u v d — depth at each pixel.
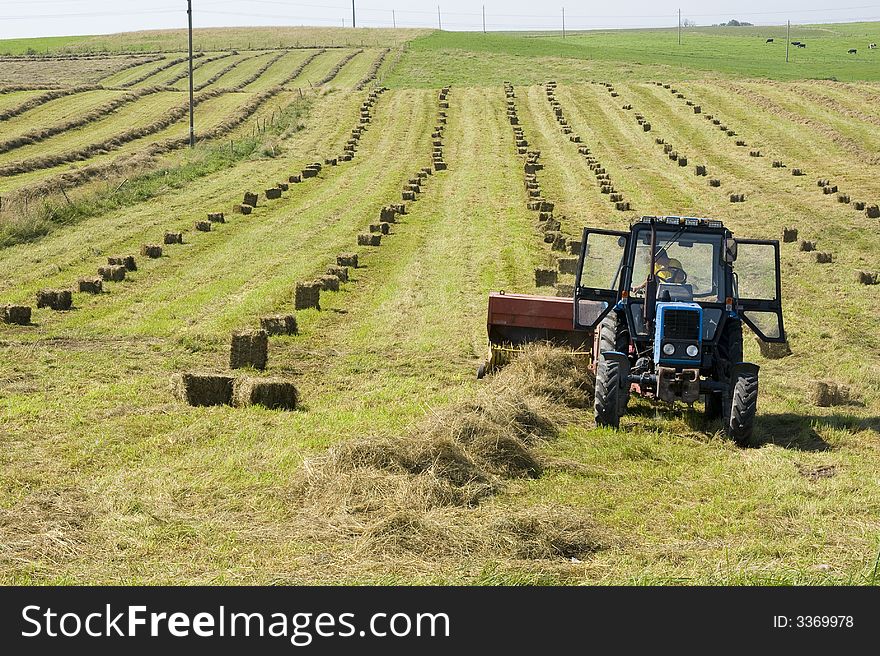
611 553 7.98
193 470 9.84
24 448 10.52
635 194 37.47
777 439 11.76
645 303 11.92
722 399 11.92
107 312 19.52
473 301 21.02
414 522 8.27
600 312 12.52
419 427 10.62
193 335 17.44
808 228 31.09
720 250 12.01
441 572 7.52
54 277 23.30
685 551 7.98
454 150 48.81
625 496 9.41
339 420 11.89
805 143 48.56
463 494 9.12
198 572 7.48
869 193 36.78
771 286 12.20
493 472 9.88
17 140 47.50
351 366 15.48
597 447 10.98
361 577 7.38
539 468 10.18
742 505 9.11
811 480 9.99
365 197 37.09
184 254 26.52
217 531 8.29
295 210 34.44
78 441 10.78
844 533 8.42
